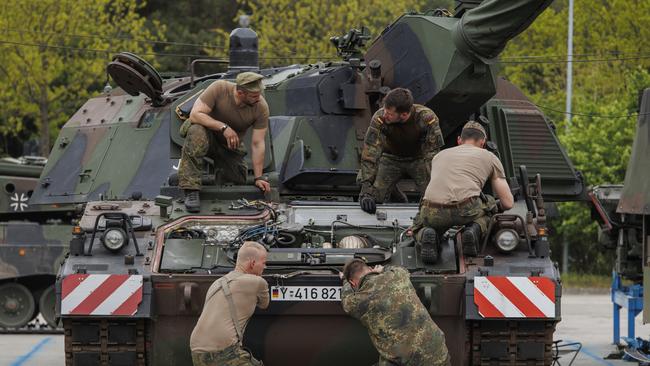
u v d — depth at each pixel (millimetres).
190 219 13641
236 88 14281
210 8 57312
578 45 46688
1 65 41562
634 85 38219
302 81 16859
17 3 41094
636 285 19906
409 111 13508
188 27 56406
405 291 11953
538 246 12820
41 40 41500
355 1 42344
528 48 49375
